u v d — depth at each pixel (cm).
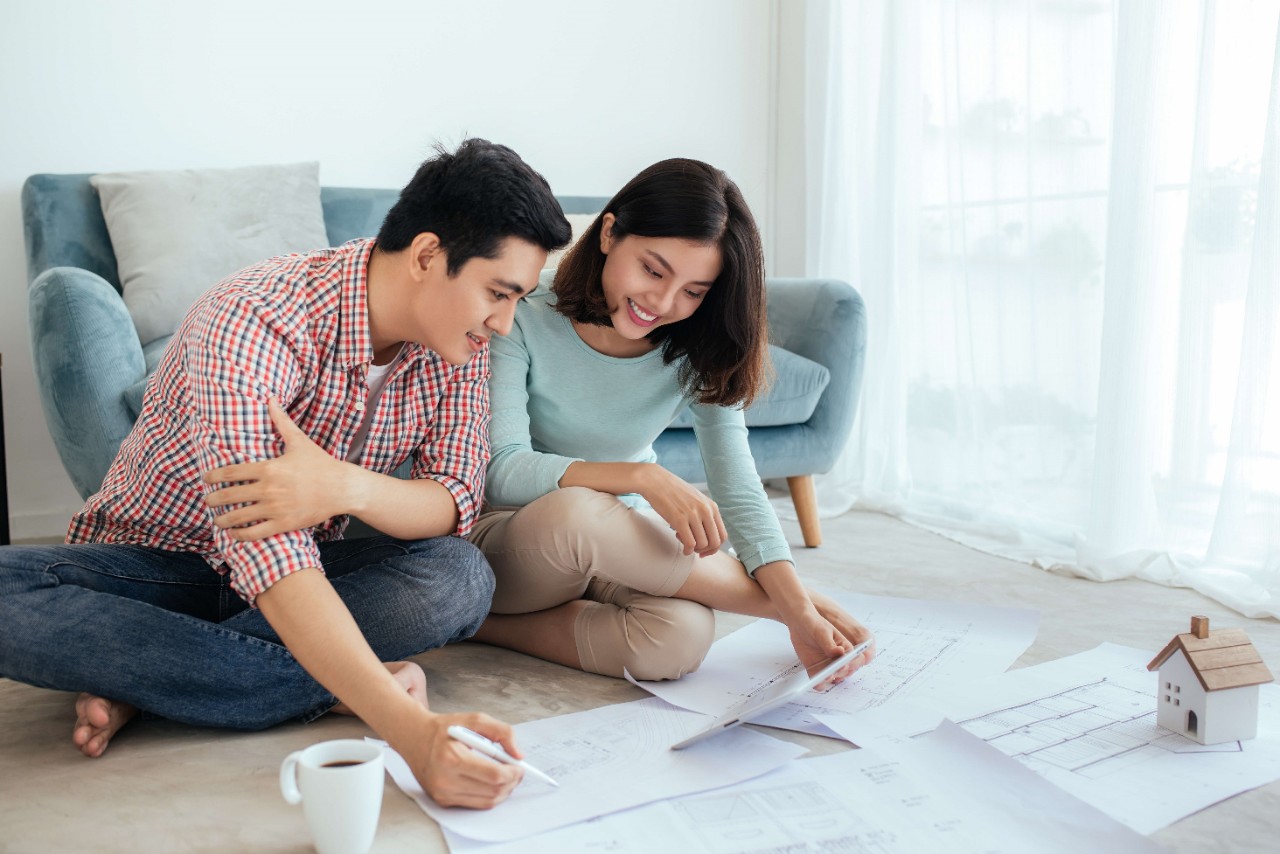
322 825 93
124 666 116
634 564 139
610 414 155
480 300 111
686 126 339
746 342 140
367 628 126
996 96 253
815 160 321
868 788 107
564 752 117
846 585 206
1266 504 192
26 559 118
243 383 109
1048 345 242
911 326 290
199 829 102
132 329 195
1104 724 127
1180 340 209
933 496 280
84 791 110
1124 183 213
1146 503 216
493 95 309
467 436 134
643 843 96
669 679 141
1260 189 189
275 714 125
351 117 291
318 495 110
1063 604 192
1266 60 193
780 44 348
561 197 297
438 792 100
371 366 124
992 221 256
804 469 241
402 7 294
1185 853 98
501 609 154
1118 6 213
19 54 256
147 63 267
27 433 265
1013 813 102
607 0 322
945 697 135
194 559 133
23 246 260
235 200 245
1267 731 126
